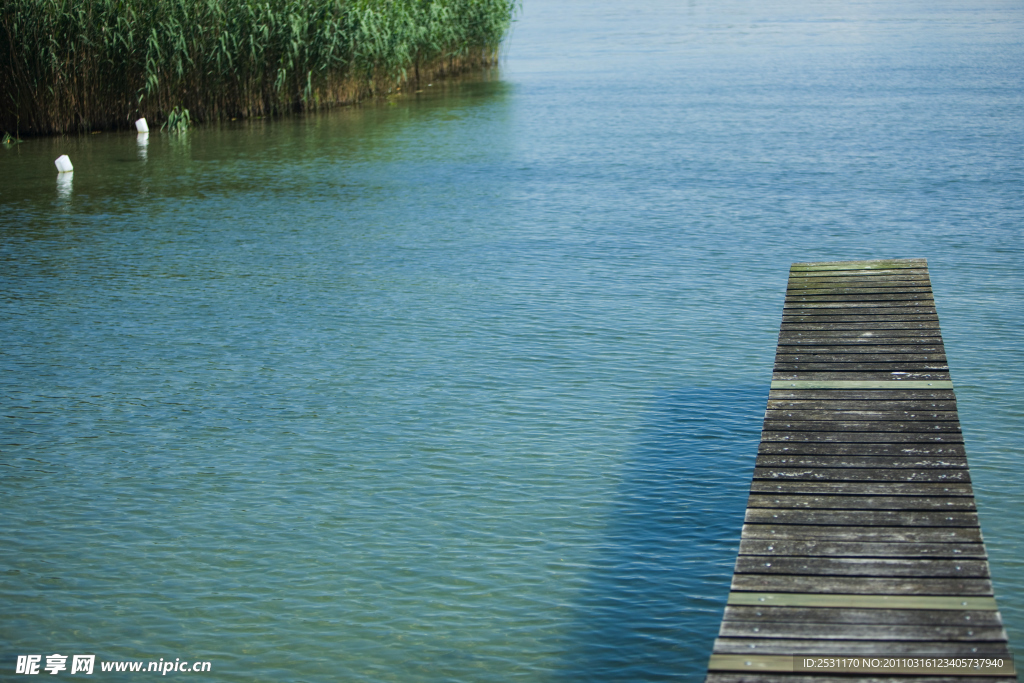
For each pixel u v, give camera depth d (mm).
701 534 6977
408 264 13938
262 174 20516
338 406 9305
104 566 6801
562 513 7316
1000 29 47312
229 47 26359
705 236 14930
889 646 4273
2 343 11188
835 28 51688
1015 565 6414
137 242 15477
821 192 17469
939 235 14445
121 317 12016
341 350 10727
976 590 4613
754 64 38094
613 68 38594
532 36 54531
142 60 24688
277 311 12086
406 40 30672
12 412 9352
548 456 8195
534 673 5641
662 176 19266
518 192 18281
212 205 17844
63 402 9562
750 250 14094
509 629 6031
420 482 7836
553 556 6773
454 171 20375
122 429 8945
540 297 12297
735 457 8102
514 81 35656
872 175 18625
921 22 52812
